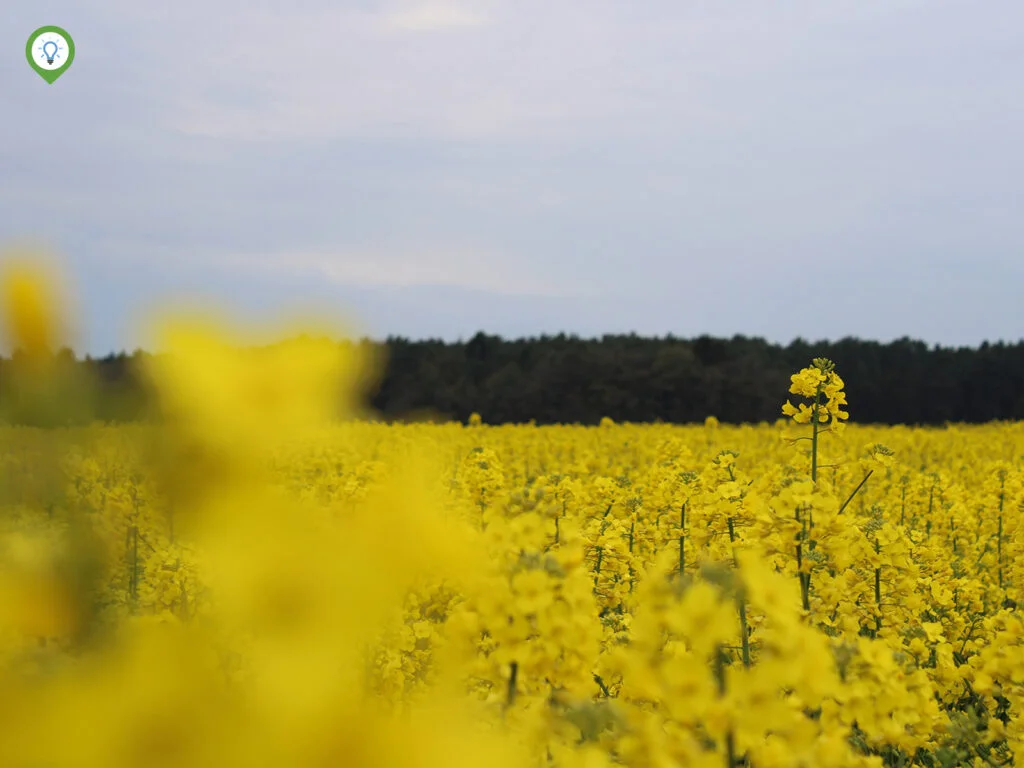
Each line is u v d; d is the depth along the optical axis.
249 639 1.01
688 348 53.12
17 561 0.94
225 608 1.00
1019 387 53.66
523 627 2.12
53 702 0.93
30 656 0.94
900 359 56.47
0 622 0.93
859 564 5.29
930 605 6.23
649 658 1.95
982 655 4.35
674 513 6.05
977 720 4.22
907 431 26.88
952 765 4.02
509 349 53.44
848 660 2.65
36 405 0.92
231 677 1.03
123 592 1.42
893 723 2.64
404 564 1.04
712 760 1.85
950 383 54.19
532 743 2.14
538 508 3.25
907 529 7.12
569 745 2.35
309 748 1.01
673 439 9.88
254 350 0.95
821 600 4.43
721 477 6.19
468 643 2.25
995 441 22.70
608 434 22.31
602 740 2.31
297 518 1.00
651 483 7.37
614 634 4.03
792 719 1.82
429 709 1.16
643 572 5.06
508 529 2.32
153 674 0.98
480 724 1.82
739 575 2.06
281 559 0.98
